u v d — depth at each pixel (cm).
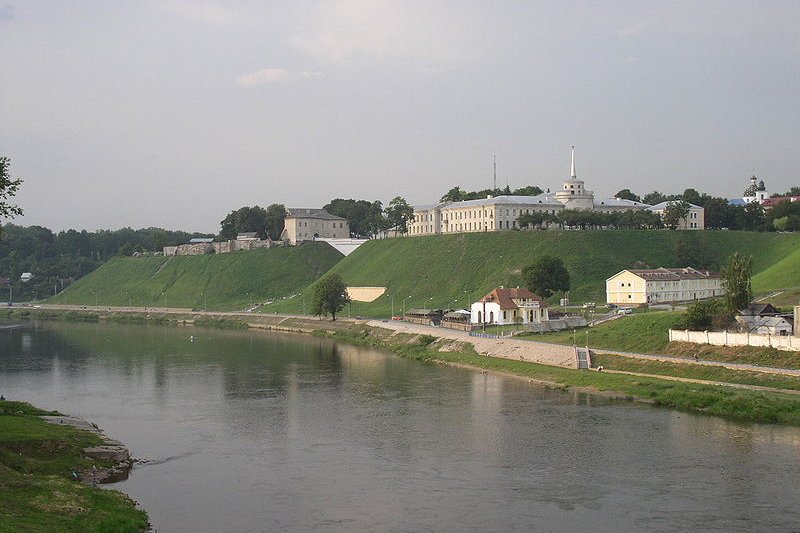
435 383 13638
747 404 10256
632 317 16725
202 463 8819
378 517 6981
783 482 7588
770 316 14350
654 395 11375
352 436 9881
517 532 6562
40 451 8519
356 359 17450
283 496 7606
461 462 8600
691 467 8125
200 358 18050
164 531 6712
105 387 14012
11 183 9325
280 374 15188
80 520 6431
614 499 7288
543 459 8606
